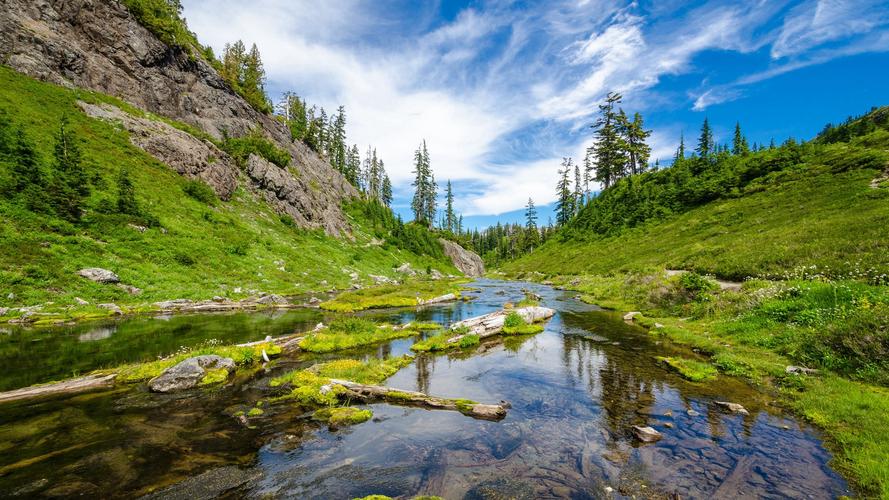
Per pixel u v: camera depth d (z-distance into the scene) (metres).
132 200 36.41
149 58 61.59
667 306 25.30
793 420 9.34
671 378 12.95
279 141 86.44
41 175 31.41
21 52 45.22
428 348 18.47
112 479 7.23
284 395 12.05
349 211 95.25
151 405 11.07
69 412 10.46
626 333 20.66
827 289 16.30
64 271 25.92
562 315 27.31
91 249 29.36
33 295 23.30
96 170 38.34
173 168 49.50
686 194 66.81
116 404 11.12
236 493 6.86
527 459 7.93
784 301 17.42
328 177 99.00
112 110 49.88
